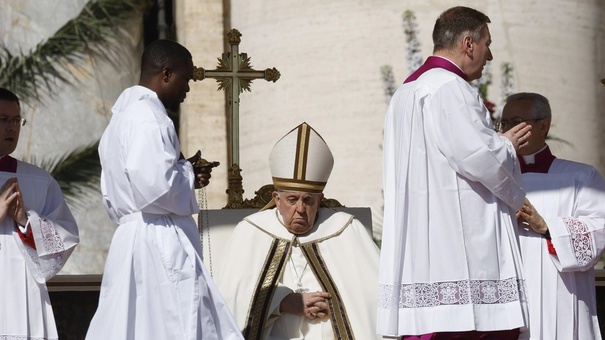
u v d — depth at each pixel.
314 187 30.22
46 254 31.00
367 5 45.47
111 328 26.62
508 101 31.50
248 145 47.12
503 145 26.06
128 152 26.33
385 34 45.28
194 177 27.05
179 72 27.69
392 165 27.30
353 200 45.03
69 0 50.16
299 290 29.81
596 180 31.36
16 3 49.59
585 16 46.47
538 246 30.56
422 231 26.45
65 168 49.00
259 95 46.78
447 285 26.20
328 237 30.45
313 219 30.53
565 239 30.02
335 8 45.69
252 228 30.50
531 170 31.55
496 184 26.06
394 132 27.31
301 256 30.17
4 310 30.73
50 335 31.25
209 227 31.44
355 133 45.19
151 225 26.80
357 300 29.59
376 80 45.25
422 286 26.38
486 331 26.14
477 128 25.98
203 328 26.73
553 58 45.75
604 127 46.81
